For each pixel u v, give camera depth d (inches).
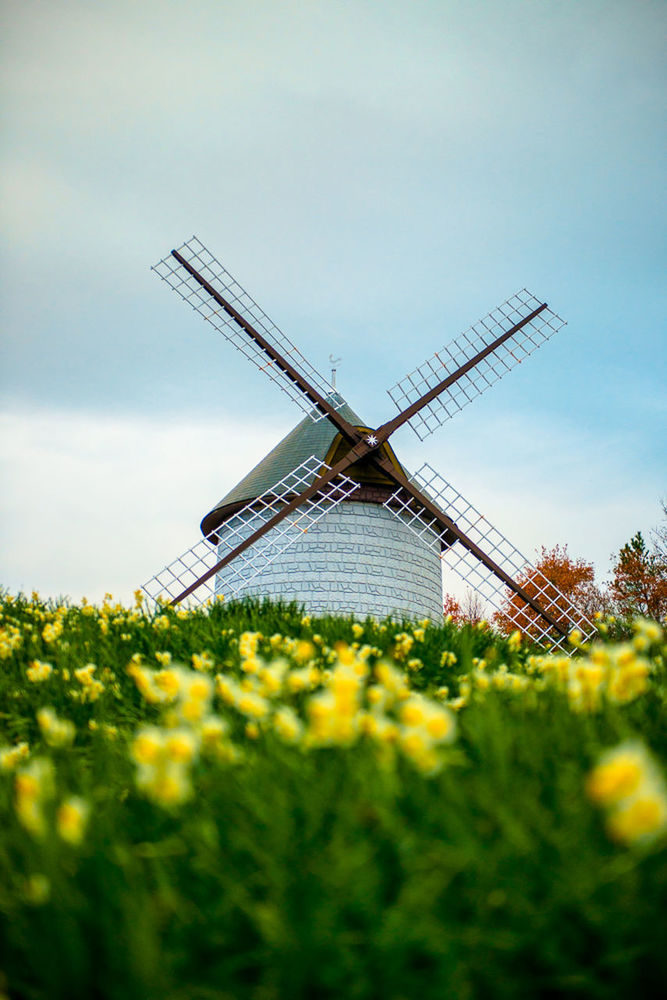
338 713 95.3
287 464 916.6
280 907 74.7
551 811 84.8
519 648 276.7
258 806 88.1
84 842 87.0
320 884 75.3
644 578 1653.5
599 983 69.0
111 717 166.7
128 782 113.5
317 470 896.3
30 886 82.2
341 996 69.4
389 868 80.7
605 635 195.3
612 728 109.0
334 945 70.3
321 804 88.6
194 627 264.2
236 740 127.0
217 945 76.4
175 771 87.9
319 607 856.9
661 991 68.1
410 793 88.7
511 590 904.9
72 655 217.3
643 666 120.6
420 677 210.5
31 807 86.0
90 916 78.0
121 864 82.8
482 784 88.0
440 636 262.5
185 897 81.3
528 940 71.2
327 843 83.6
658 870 73.4
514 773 93.0
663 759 96.9
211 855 83.8
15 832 94.8
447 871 76.8
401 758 93.9
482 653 257.8
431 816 83.5
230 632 249.1
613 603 1788.9
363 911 74.6
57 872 80.4
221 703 146.7
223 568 917.2
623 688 120.4
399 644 215.2
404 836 79.7
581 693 124.6
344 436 914.1
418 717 89.6
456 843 78.7
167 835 95.3
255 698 117.3
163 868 84.5
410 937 69.8
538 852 76.9
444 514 928.9
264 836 84.7
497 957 71.9
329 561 870.4
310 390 909.8
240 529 906.7
